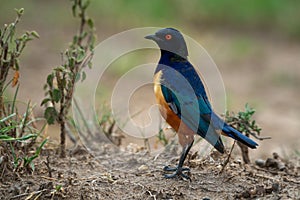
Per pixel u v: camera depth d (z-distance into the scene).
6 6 26.86
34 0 28.44
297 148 14.18
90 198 9.19
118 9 27.00
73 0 12.04
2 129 9.41
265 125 17.19
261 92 20.41
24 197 9.09
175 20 27.20
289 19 27.59
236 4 28.06
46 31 25.19
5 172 9.65
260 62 23.67
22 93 18.27
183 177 10.00
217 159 10.91
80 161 10.75
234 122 10.91
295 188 9.79
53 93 10.40
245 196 9.43
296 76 22.06
